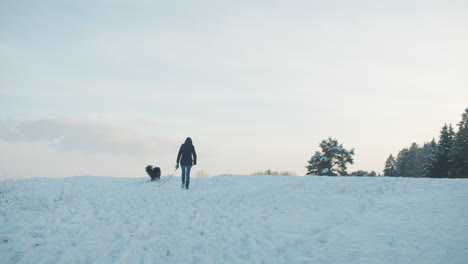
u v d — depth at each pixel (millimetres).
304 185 12141
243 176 17031
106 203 9375
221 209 9336
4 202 8633
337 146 47312
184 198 10898
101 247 5383
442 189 9828
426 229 6160
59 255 5039
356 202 9023
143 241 5855
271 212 8680
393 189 10422
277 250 5699
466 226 6191
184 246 5828
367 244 5652
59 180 14492
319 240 6066
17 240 5566
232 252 5617
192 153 13422
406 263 4738
